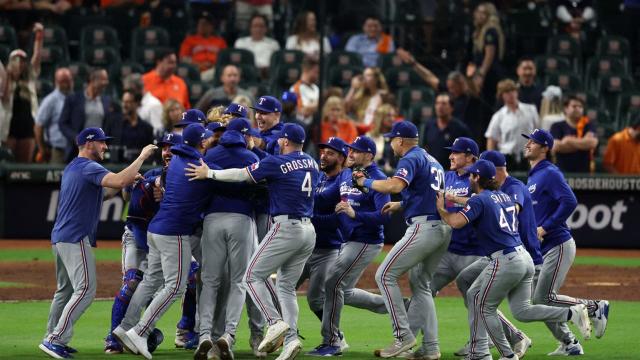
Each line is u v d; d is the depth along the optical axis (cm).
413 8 8394
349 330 4453
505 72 7856
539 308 3606
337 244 3959
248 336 4281
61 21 8488
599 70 8412
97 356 3706
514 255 3494
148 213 3834
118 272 6066
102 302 5066
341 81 7825
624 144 7256
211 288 3684
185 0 8619
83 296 3653
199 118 4084
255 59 8138
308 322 4631
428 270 3797
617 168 7275
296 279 3716
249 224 3712
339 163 3975
